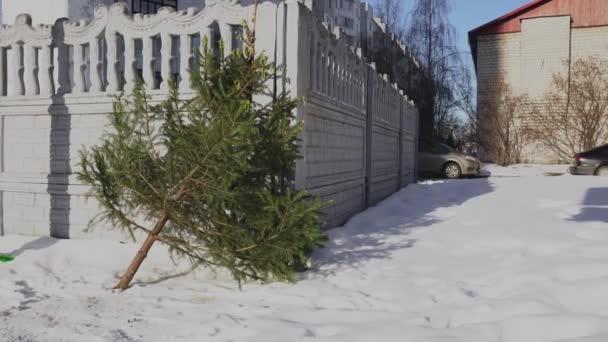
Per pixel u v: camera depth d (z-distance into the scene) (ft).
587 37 76.48
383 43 84.07
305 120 17.48
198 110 13.94
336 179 22.65
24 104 20.51
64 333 11.32
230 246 14.48
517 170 69.00
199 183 13.79
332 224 22.38
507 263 15.81
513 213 25.54
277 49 16.62
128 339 10.98
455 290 13.62
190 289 14.58
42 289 14.57
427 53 84.12
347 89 24.84
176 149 13.84
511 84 79.71
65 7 33.91
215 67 15.03
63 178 19.85
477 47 81.35
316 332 11.05
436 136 83.15
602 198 29.45
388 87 35.65
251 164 14.34
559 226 20.83
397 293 13.76
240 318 12.14
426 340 9.88
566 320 10.02
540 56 77.92
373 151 30.50
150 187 14.67
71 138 19.90
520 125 78.74
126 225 15.42
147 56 18.92
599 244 16.70
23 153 20.75
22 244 18.98
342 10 189.47
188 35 18.29
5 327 11.64
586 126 74.74
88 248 18.16
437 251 18.16
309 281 15.14
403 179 42.39
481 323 10.51
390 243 19.51
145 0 38.55
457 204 30.19
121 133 14.88
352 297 13.42
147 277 15.94
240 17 17.35
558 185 36.78
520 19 78.79
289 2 16.62
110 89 19.25
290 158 15.07
